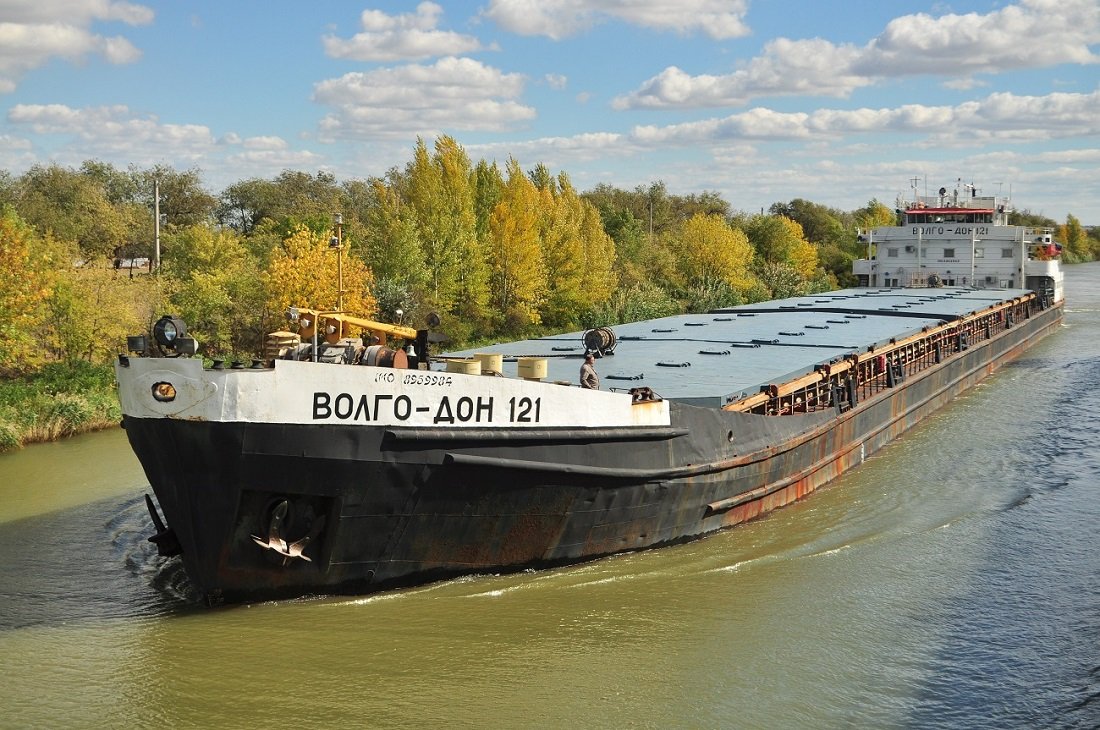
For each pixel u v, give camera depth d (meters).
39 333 31.67
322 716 10.90
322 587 13.51
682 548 16.41
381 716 10.92
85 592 14.43
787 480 19.17
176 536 13.19
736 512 17.73
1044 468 22.34
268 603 13.48
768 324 31.11
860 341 25.92
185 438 12.23
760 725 10.82
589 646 12.68
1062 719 10.96
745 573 15.39
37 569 15.45
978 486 20.83
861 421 23.39
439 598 13.88
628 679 11.82
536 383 13.95
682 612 13.79
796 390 19.78
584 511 14.77
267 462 12.34
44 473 22.33
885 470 22.48
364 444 12.73
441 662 12.13
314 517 12.95
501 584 14.38
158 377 12.21
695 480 16.27
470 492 13.59
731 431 17.28
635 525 15.64
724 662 12.30
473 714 10.98
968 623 13.56
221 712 10.95
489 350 23.66
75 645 12.56
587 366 15.55
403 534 13.49
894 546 16.88
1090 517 18.45
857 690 11.65
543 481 14.06
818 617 13.73
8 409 26.38
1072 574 15.45
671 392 17.52
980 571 15.62
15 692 11.37
